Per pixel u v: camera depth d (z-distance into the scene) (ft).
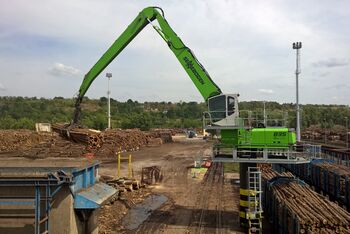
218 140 52.65
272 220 49.93
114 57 64.08
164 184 84.99
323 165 69.82
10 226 36.22
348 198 53.72
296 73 123.75
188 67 53.88
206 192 76.38
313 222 33.78
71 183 35.42
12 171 36.14
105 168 103.81
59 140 123.85
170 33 55.21
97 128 248.73
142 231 49.47
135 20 59.57
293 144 48.03
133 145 159.84
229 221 54.34
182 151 157.07
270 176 61.05
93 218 42.06
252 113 49.93
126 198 67.82
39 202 34.78
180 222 53.88
